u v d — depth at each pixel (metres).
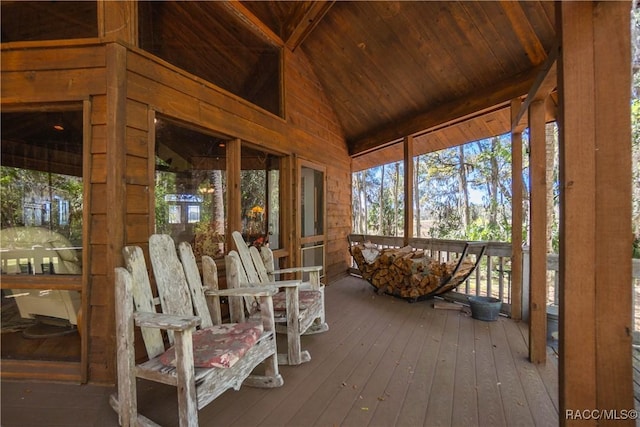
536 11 2.85
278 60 4.07
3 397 1.89
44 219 2.72
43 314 2.54
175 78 2.55
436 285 3.86
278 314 2.49
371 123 5.41
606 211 1.10
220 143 3.32
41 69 2.12
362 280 5.60
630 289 1.08
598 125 1.10
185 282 2.07
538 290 2.36
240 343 1.70
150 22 2.43
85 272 2.07
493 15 3.04
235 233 2.86
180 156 3.24
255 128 3.48
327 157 5.27
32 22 2.13
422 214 14.20
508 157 11.32
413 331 3.03
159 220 2.99
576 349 1.12
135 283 1.77
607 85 1.09
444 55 3.66
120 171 2.09
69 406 1.80
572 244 1.13
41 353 2.25
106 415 1.73
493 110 3.84
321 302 2.99
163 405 1.83
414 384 2.05
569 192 1.13
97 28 2.12
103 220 2.08
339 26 3.96
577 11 1.12
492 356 2.47
